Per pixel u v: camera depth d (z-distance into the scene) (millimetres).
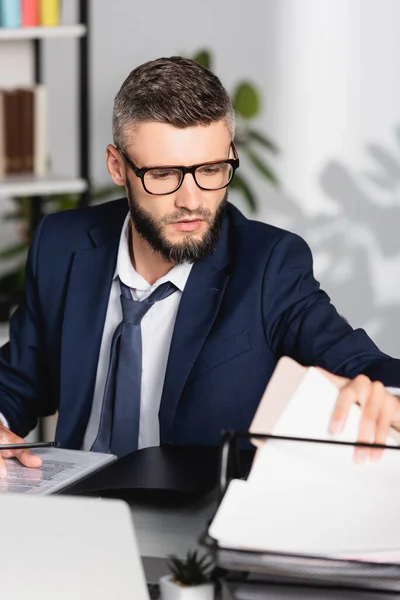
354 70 5336
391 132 5387
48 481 1562
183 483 1503
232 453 1282
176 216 1762
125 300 1940
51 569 1042
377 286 5531
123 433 1913
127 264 1981
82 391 1990
